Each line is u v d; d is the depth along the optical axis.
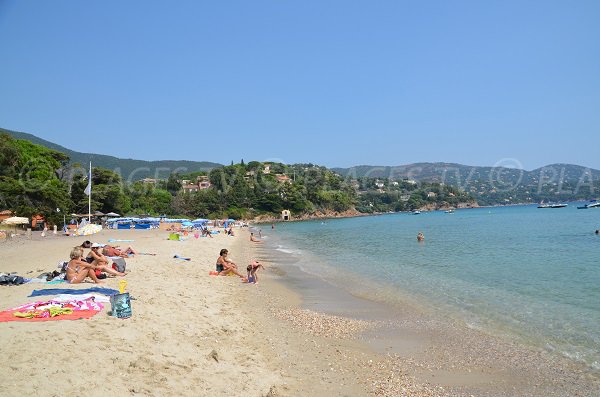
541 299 16.17
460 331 12.38
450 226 78.25
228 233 67.19
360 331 12.52
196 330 10.28
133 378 6.68
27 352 6.86
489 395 8.10
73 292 11.84
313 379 8.47
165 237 49.28
